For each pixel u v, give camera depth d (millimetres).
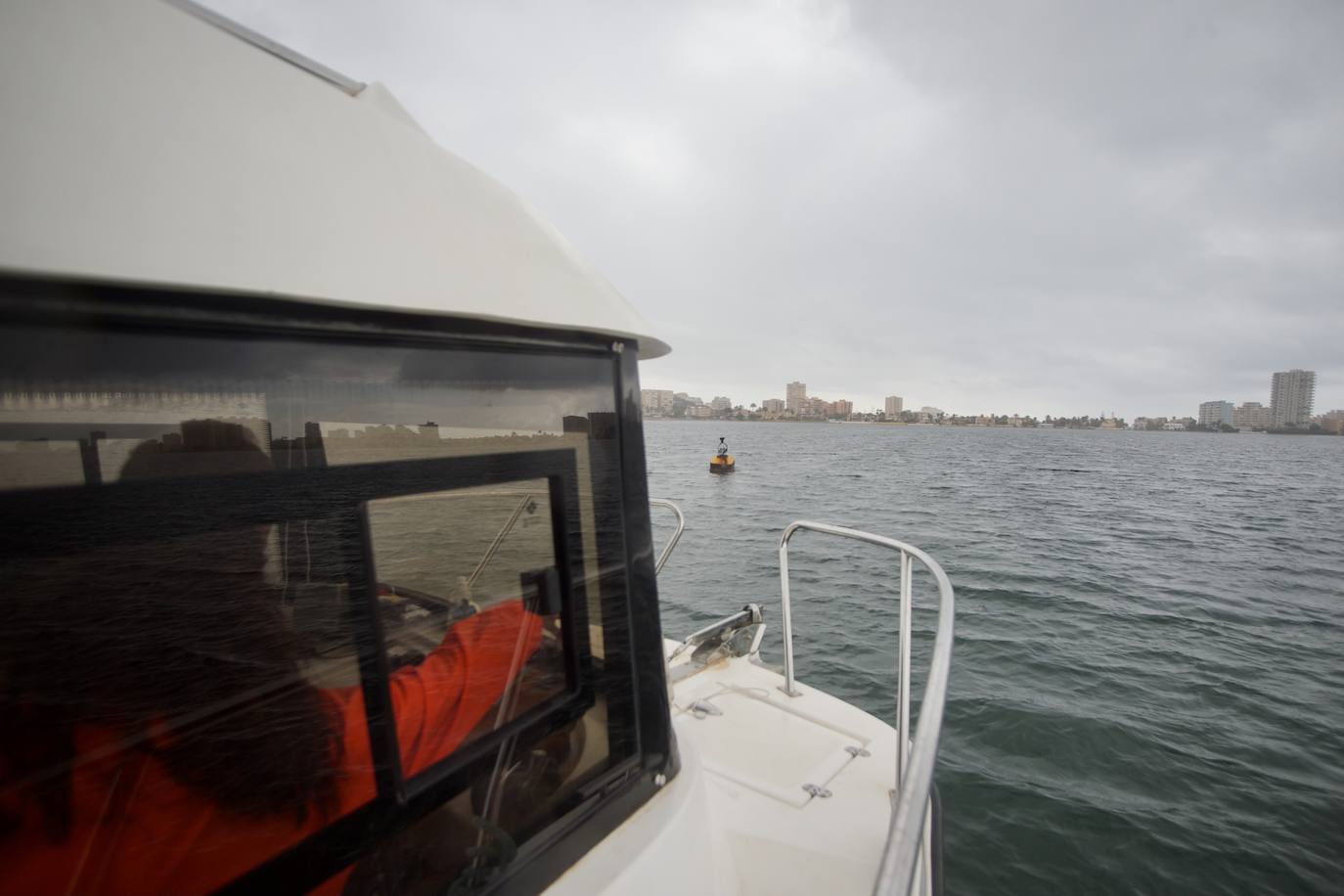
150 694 827
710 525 24719
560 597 1294
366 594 1013
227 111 982
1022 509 32250
